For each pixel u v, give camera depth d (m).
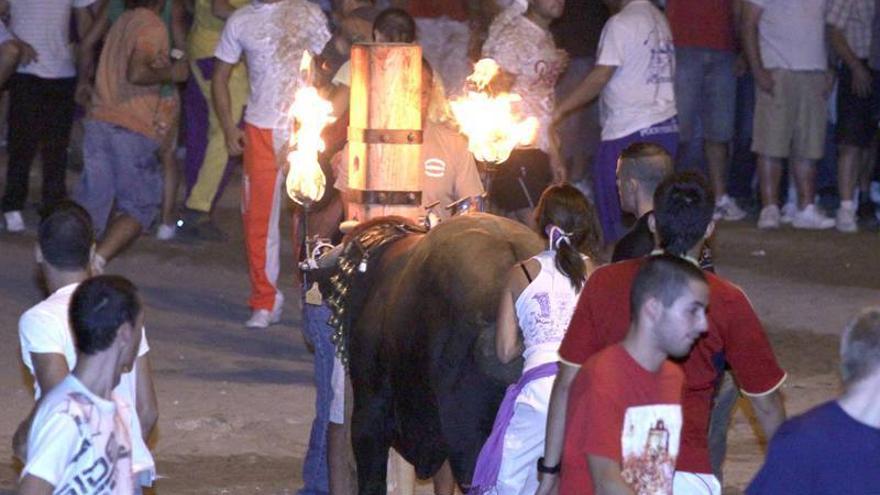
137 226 24.70
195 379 19.98
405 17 15.43
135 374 10.62
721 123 29.52
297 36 21.31
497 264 11.28
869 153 30.55
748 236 29.02
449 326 11.17
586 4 26.97
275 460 16.88
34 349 10.34
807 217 30.02
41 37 27.44
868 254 27.80
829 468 8.44
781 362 21.11
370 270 12.55
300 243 14.73
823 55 29.06
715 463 12.15
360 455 12.41
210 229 27.95
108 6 28.30
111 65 24.55
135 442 10.59
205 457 16.91
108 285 9.11
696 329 9.16
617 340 9.98
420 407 11.55
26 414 18.31
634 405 9.23
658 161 11.69
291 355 21.45
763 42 29.08
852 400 8.52
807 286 25.33
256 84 21.59
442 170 14.13
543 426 10.82
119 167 24.50
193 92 27.53
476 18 24.59
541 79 19.72
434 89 14.36
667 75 21.84
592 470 9.20
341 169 14.25
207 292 24.66
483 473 11.04
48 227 10.70
